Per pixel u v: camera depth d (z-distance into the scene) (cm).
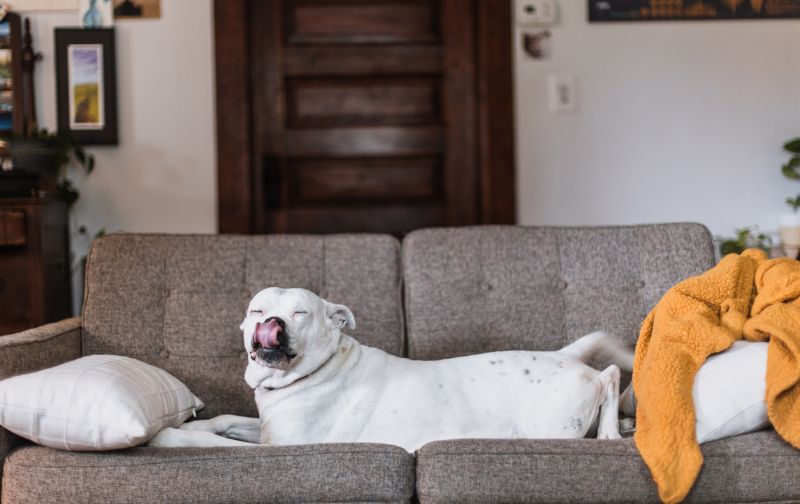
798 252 303
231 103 316
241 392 200
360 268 214
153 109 318
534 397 174
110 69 316
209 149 320
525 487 146
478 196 332
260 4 327
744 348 158
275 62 328
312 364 172
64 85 315
